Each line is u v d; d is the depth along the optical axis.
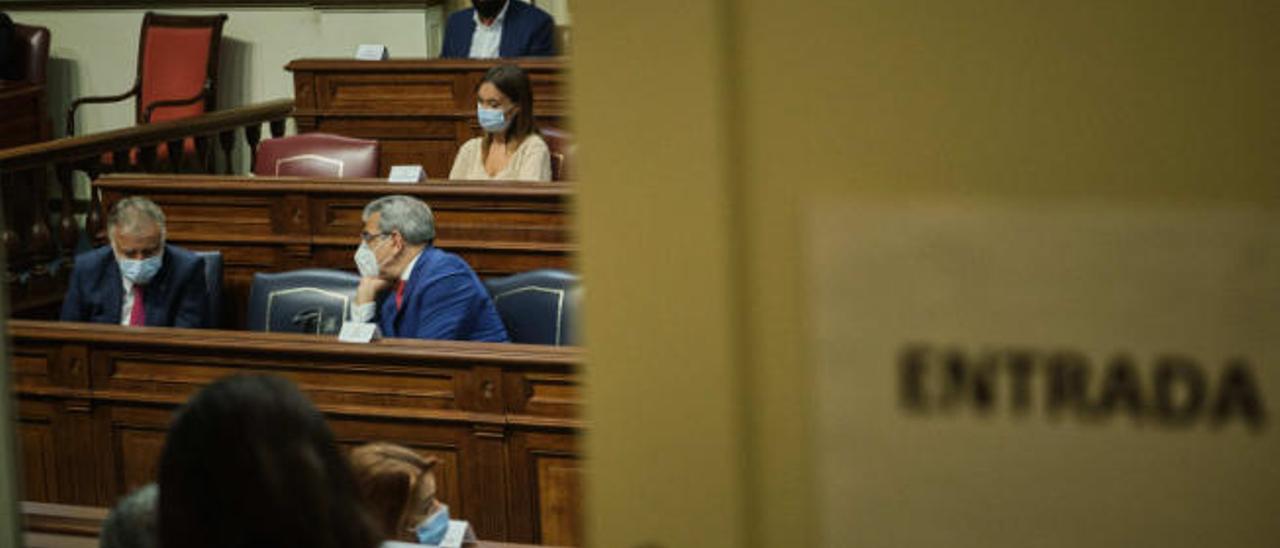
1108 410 0.98
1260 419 0.94
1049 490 1.00
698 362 1.12
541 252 6.40
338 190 6.55
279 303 5.55
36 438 5.18
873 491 1.06
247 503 2.04
